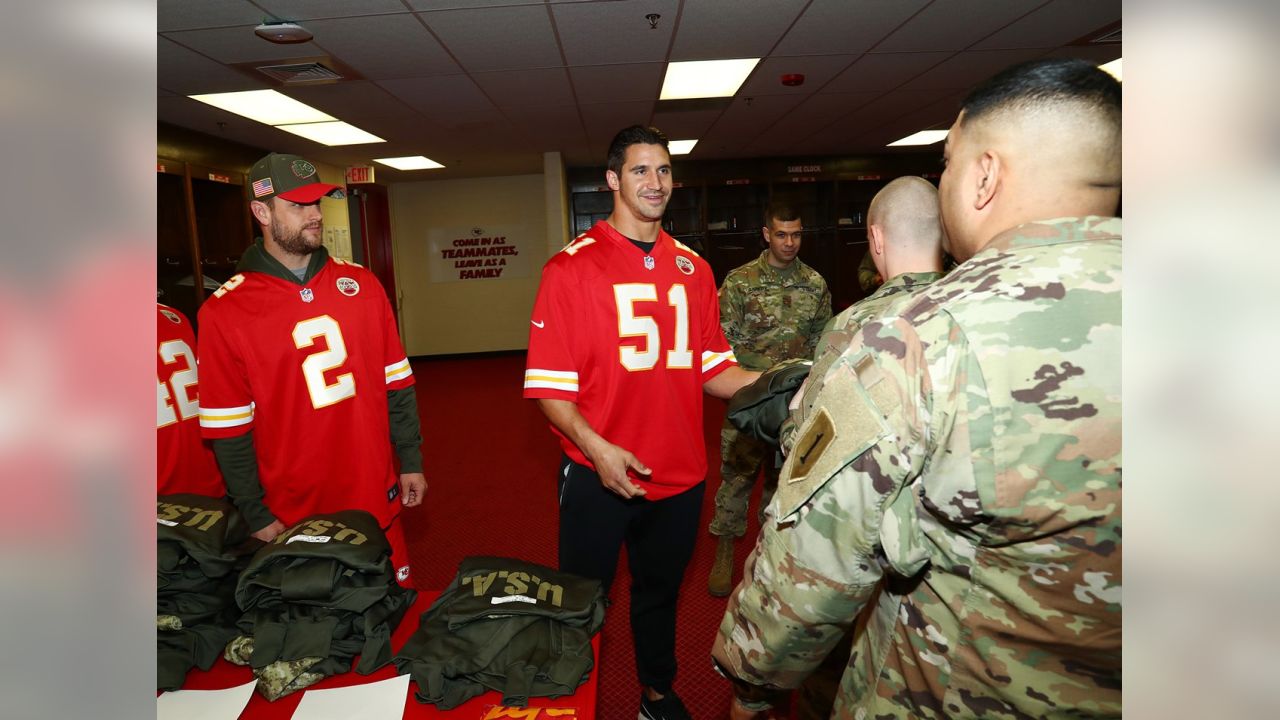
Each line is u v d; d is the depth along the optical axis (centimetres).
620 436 167
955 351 65
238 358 157
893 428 68
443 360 1024
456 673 94
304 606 101
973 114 74
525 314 1023
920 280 134
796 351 304
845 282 997
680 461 172
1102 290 64
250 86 458
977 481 63
